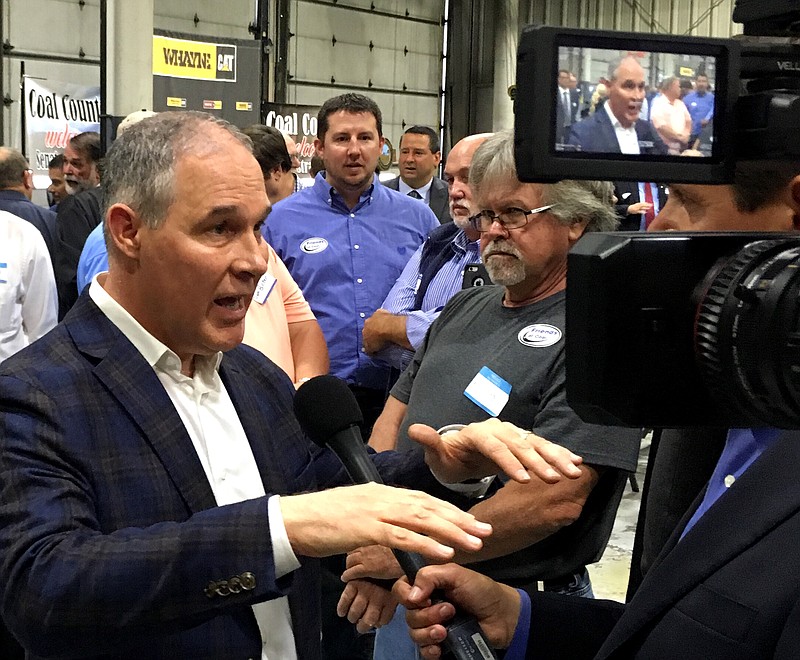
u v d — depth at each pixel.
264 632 1.20
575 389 0.72
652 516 1.19
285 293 2.69
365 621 1.32
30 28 8.27
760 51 0.71
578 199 1.64
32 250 3.63
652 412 0.71
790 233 0.73
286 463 1.32
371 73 11.06
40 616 0.96
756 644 0.77
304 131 8.86
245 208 1.14
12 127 8.20
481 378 1.64
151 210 1.12
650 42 0.68
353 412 1.08
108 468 1.11
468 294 1.87
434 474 1.23
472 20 11.71
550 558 1.59
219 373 1.31
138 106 7.11
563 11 11.13
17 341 3.63
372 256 3.14
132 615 0.95
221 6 9.66
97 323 1.19
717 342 0.68
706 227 0.87
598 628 1.13
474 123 11.91
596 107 0.67
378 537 0.89
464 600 1.09
